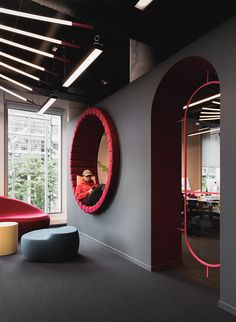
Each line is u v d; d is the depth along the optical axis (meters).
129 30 3.10
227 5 2.77
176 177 3.77
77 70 3.95
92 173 6.04
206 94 5.77
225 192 2.50
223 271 2.49
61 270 3.46
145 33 3.18
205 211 6.43
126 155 4.09
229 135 2.48
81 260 3.89
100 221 4.79
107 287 2.94
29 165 6.77
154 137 3.57
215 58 2.64
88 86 5.83
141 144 3.74
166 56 3.77
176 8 2.99
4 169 6.14
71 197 6.12
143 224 3.64
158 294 2.77
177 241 3.72
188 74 3.41
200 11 2.95
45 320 2.26
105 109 4.74
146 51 4.14
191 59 3.03
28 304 2.54
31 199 6.84
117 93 4.38
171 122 3.75
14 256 4.08
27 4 3.56
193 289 2.89
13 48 4.59
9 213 5.43
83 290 2.86
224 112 2.53
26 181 6.75
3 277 3.21
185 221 3.45
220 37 2.59
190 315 2.36
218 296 2.73
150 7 2.93
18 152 6.59
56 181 7.11
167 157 3.69
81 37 4.46
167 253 3.62
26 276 3.25
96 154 6.30
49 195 7.05
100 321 2.25
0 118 6.05
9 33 4.19
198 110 6.94
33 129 6.81
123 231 4.09
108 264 3.71
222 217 2.52
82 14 2.82
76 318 2.29
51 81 5.30
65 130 7.01
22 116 6.62
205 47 2.76
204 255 4.12
